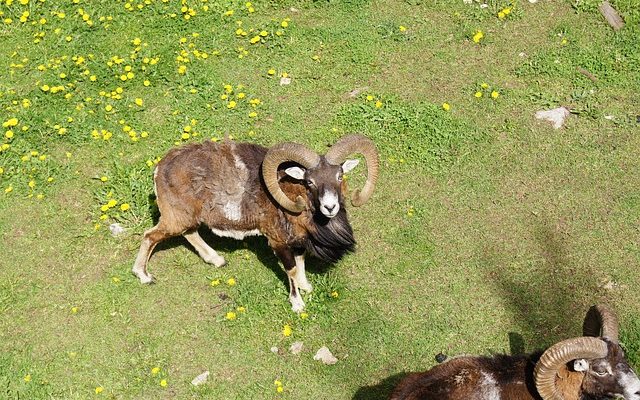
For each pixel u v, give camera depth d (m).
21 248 10.95
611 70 13.41
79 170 12.09
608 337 7.21
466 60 13.91
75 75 13.71
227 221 9.73
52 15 14.98
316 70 13.84
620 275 10.07
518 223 10.91
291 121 12.82
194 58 14.05
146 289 10.31
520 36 14.35
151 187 11.58
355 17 15.02
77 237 11.05
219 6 15.20
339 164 8.93
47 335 9.79
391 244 10.70
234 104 12.95
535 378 7.00
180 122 12.83
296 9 15.29
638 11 14.46
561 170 11.69
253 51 14.29
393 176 11.73
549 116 12.54
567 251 10.45
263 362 9.36
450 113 12.76
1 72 13.98
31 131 12.62
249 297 10.02
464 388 7.42
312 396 8.98
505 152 12.04
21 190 11.77
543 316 9.66
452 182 11.61
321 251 9.64
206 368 9.34
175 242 10.94
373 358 9.32
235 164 9.59
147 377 9.22
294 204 8.98
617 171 11.60
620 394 7.10
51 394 9.08
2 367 9.38
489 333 9.49
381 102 12.98
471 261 10.41
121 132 12.69
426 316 9.73
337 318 9.79
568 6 14.90
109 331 9.80
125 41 14.51
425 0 15.31
